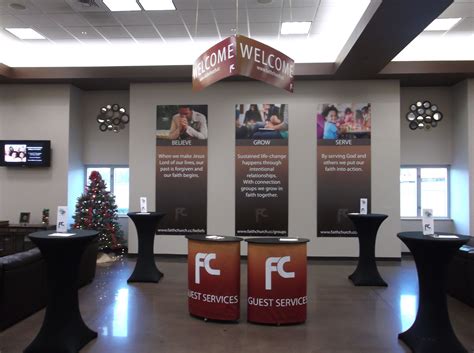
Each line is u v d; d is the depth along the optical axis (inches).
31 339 155.3
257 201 333.1
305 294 177.2
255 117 335.9
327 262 320.2
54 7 246.2
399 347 150.2
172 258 331.3
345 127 331.6
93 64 337.1
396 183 327.6
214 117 338.3
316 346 150.4
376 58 277.0
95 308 195.5
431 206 366.6
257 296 173.8
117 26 275.4
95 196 331.0
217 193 335.3
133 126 342.3
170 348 147.3
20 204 347.9
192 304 183.2
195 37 295.6
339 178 330.3
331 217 329.1
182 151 338.0
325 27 272.2
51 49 322.3
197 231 334.0
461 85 340.8
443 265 145.4
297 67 317.4
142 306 199.0
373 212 327.3
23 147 341.4
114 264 308.2
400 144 357.7
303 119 334.0
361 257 249.8
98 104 376.5
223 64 160.1
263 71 163.0
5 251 319.0
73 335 143.8
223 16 256.2
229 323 175.2
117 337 157.9
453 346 142.6
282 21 262.7
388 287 241.8
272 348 148.1
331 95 333.4
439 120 361.7
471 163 329.4
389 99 330.3
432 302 146.7
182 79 332.2
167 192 337.1
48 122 347.9
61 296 142.9
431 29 276.5
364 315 187.8
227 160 336.2
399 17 208.5
